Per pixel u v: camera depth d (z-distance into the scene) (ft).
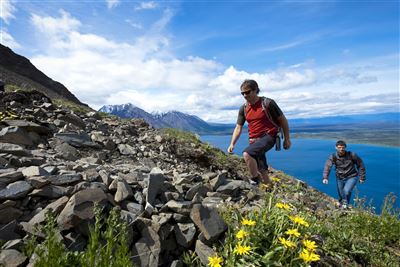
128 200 14.07
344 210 24.66
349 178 30.78
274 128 20.70
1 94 31.07
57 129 26.89
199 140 45.42
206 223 13.00
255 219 13.51
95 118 38.75
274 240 12.21
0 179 12.87
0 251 9.79
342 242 15.98
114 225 9.53
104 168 17.70
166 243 12.61
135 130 40.06
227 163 38.06
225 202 17.48
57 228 11.19
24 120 24.57
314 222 16.85
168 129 46.57
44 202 12.77
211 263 10.66
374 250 17.19
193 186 17.33
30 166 15.46
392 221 20.33
